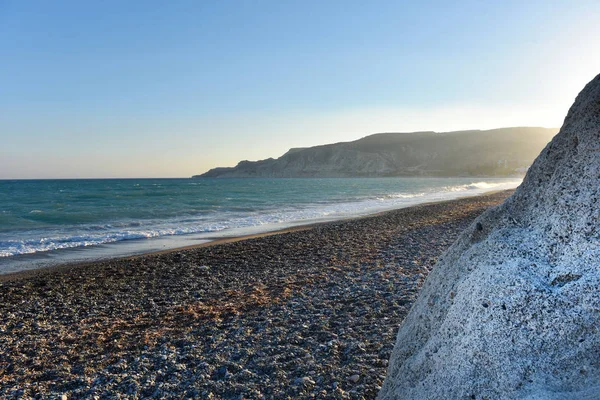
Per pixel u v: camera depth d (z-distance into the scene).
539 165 3.15
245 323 7.81
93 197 55.59
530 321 2.53
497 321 2.60
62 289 11.39
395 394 3.13
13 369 6.40
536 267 2.70
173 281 11.82
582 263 2.59
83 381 5.82
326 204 41.56
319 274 11.59
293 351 6.40
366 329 7.13
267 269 12.77
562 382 2.37
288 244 17.11
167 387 5.50
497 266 2.78
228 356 6.40
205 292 10.43
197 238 20.50
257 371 5.84
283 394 5.17
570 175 2.84
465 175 190.75
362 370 5.63
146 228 24.28
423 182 120.12
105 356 6.71
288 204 42.06
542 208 2.94
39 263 15.07
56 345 7.32
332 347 6.44
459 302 2.84
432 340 2.97
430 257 13.21
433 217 25.06
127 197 55.50
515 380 2.46
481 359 2.60
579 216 2.70
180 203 44.44
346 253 14.73
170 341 7.16
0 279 12.73
